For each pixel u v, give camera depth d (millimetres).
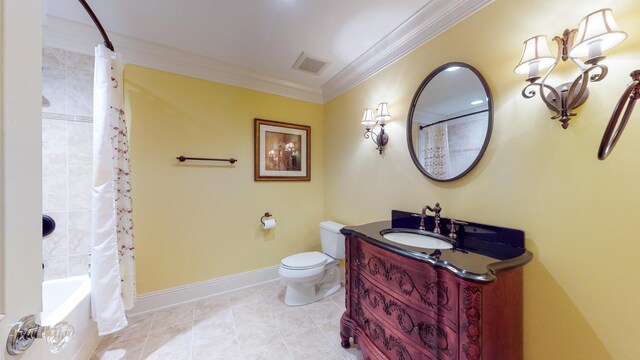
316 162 2887
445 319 963
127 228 1680
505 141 1228
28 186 446
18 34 432
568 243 1020
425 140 1656
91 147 1767
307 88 2748
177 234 2119
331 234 2400
